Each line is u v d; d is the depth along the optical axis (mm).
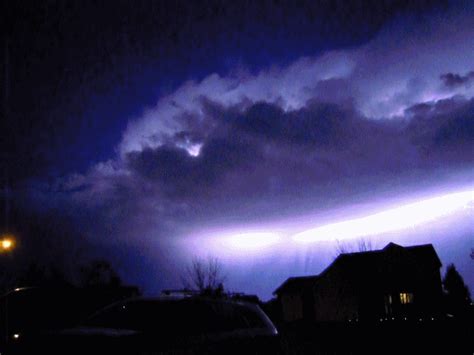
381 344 17031
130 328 5820
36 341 5375
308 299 44375
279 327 34094
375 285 34156
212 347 6207
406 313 33250
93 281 33375
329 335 22922
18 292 8383
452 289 44438
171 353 5566
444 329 21828
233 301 7594
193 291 8867
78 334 5289
